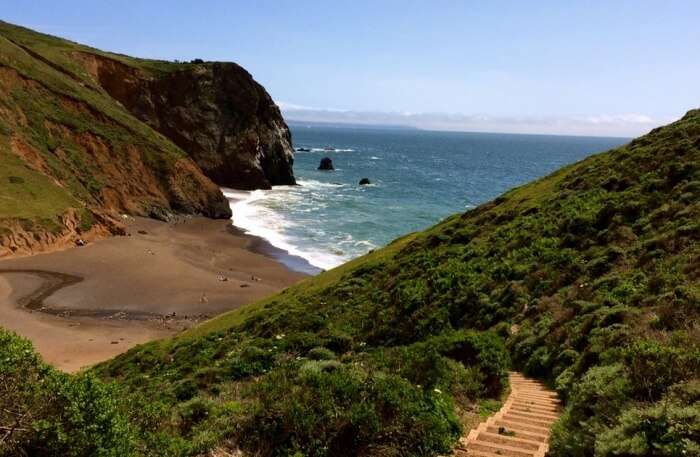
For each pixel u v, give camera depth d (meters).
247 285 40.53
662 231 20.06
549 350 15.02
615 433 6.36
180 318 33.62
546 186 35.16
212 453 7.89
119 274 40.53
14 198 46.28
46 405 6.43
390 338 20.81
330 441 7.93
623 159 30.83
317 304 26.91
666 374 7.57
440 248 30.86
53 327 30.34
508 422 9.53
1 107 56.59
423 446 7.91
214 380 17.03
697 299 12.07
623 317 13.66
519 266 22.89
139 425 8.21
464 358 13.70
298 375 9.79
